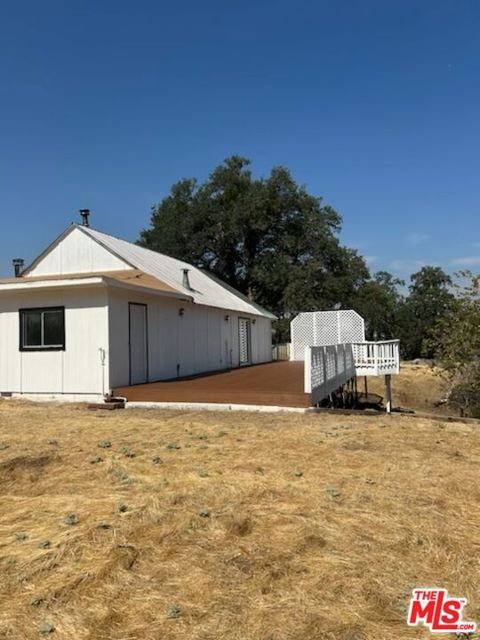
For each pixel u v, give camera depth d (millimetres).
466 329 15281
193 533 3988
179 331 16172
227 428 8422
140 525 4113
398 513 4410
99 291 12180
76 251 16781
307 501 4680
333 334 24922
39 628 2793
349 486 5148
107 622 2854
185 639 2699
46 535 3965
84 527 4090
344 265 39188
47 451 6637
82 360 12281
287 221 39688
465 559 3590
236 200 39344
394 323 41562
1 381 13008
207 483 5219
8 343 12977
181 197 41094
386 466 5930
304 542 3826
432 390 25609
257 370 18859
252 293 39938
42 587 3213
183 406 11250
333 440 7355
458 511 4477
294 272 36750
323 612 2947
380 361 17031
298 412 10305
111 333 12250
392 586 3240
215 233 39750
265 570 3414
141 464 6023
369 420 9336
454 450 6832
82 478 5500
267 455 6469
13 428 8492
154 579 3309
